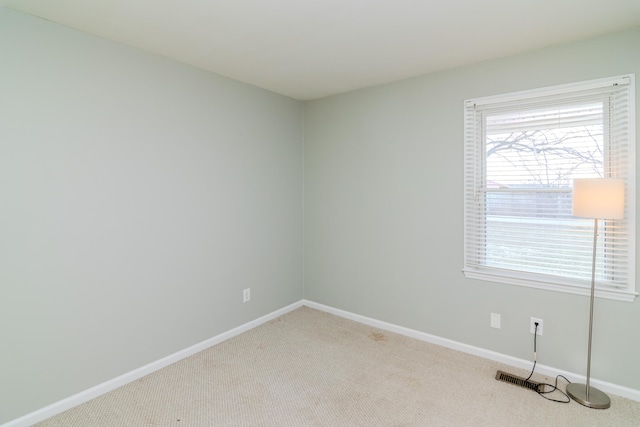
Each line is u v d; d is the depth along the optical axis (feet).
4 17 6.07
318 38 7.34
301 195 12.66
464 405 7.02
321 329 10.85
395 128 10.25
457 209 9.26
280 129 11.66
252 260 10.89
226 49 7.92
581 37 7.29
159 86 8.31
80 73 7.00
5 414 6.26
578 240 7.72
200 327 9.43
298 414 6.79
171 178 8.63
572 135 7.70
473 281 9.11
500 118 8.59
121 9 6.14
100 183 7.36
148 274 8.26
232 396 7.38
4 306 6.20
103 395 7.43
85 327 7.22
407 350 9.44
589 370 7.11
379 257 10.83
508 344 8.64
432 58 8.45
